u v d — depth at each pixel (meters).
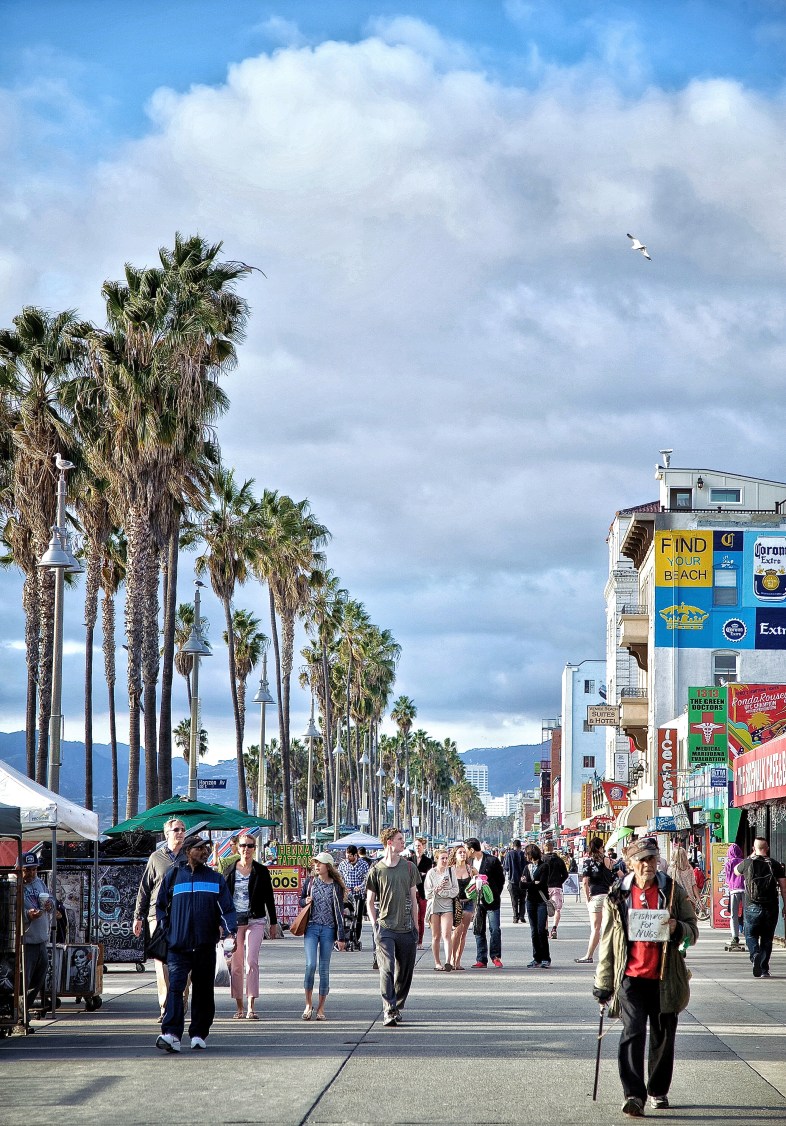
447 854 21.36
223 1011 15.48
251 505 60.84
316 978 19.75
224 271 36.12
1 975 13.51
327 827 83.81
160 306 34.56
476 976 19.95
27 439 38.00
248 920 14.77
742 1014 15.01
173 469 35.47
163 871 12.98
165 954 12.48
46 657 41.59
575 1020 14.47
